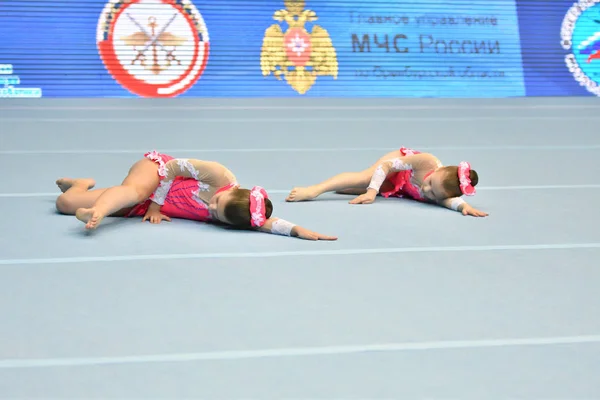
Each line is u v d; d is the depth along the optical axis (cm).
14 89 2505
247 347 648
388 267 863
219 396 567
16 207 1116
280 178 1350
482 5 2772
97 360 621
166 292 772
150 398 563
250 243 948
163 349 642
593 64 2833
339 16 2681
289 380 592
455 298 769
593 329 698
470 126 2041
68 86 2534
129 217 1065
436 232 1012
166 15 2575
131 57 2561
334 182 1198
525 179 1382
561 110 2395
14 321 695
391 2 2708
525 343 666
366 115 2223
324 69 2677
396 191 1216
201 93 2611
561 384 594
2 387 576
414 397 570
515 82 2800
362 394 573
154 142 1702
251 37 2630
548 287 806
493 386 589
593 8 2844
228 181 1012
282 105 2419
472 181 1126
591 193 1272
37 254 889
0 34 2486
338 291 783
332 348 648
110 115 2119
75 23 2527
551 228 1044
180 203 1038
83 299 751
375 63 2706
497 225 1054
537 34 2808
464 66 2767
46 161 1473
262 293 774
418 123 2084
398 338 670
